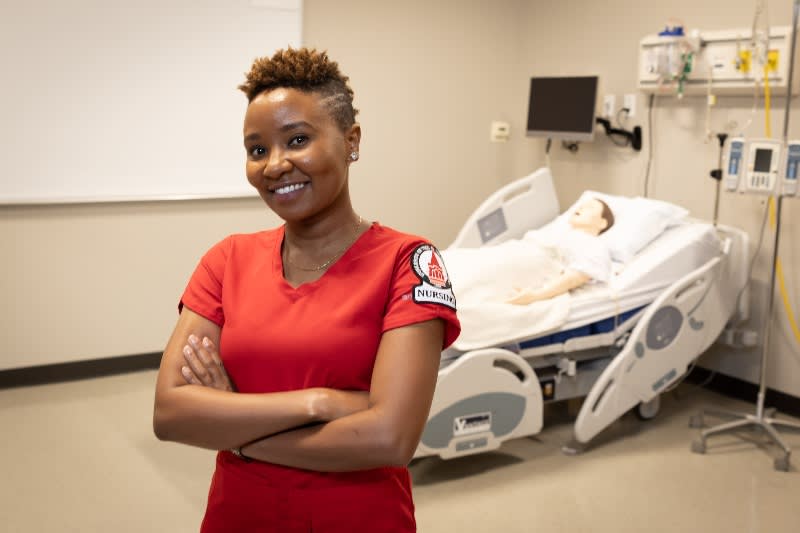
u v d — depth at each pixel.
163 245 3.81
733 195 3.48
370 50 4.21
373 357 0.98
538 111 4.20
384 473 1.00
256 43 3.84
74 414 3.27
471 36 4.52
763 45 3.14
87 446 2.96
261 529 0.99
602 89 4.12
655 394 3.01
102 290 3.71
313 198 0.96
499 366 2.84
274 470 0.98
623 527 2.40
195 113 3.76
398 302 0.97
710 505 2.55
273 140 0.94
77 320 3.68
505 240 3.65
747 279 3.25
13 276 3.52
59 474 2.72
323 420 0.92
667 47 3.46
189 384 1.01
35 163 3.46
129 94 3.60
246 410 0.94
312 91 0.95
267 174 0.94
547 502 2.56
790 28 3.04
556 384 2.95
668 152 3.77
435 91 4.45
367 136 4.29
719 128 3.51
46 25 3.38
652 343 2.93
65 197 3.54
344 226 1.03
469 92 4.57
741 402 3.54
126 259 3.73
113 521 2.41
